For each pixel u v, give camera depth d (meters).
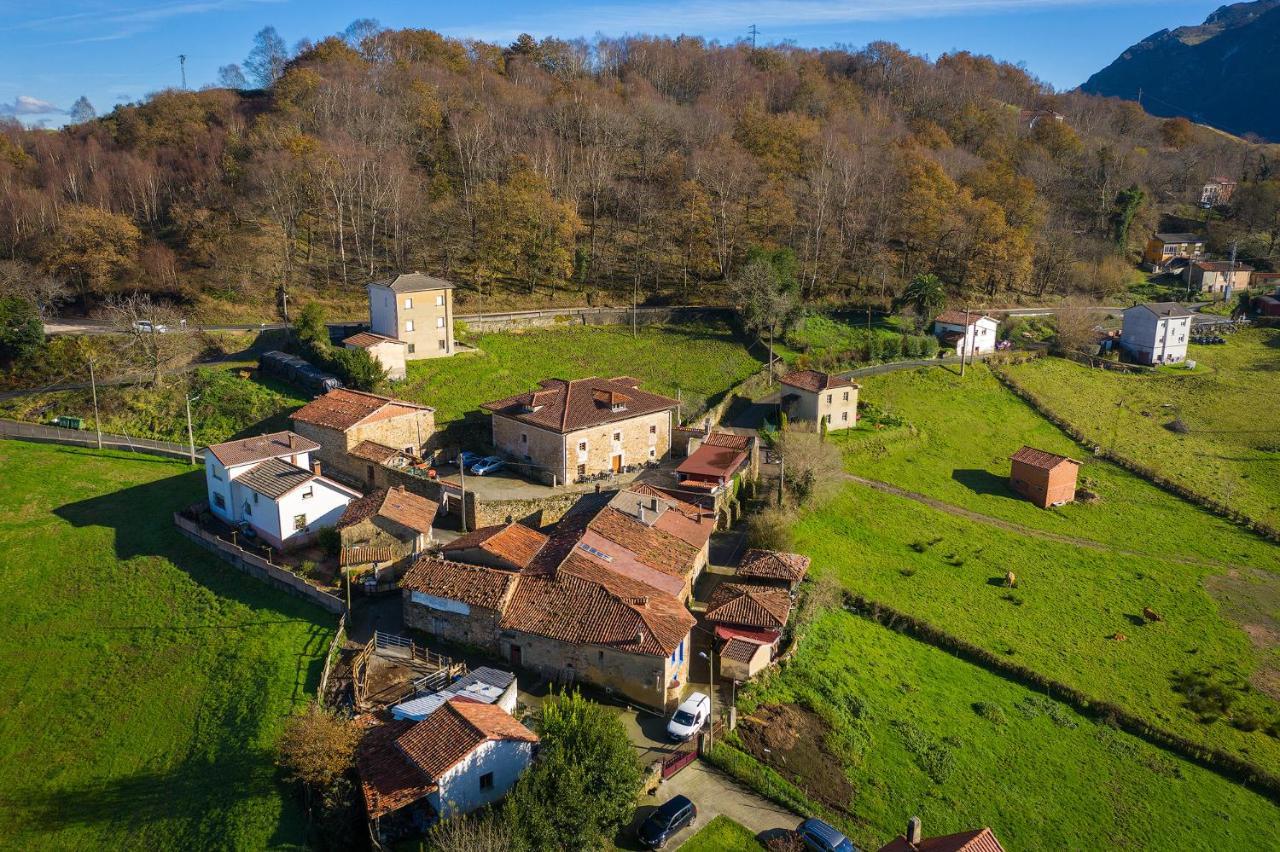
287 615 50.81
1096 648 60.53
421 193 121.75
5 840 37.50
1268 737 52.34
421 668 45.41
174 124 148.50
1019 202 147.00
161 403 80.06
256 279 107.06
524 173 121.25
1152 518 81.75
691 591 56.50
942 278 135.50
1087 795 45.81
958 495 82.75
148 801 38.62
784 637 52.53
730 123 164.25
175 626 50.97
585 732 35.28
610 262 125.88
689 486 68.06
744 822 38.16
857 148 153.50
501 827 31.92
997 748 48.41
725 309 113.75
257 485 58.84
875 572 67.00
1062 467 81.94
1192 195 195.38
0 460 70.56
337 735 36.62
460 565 50.22
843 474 77.94
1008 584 67.62
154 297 102.62
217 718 43.03
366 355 80.38
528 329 105.62
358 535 55.28
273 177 113.38
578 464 70.31
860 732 46.72
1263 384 113.06
